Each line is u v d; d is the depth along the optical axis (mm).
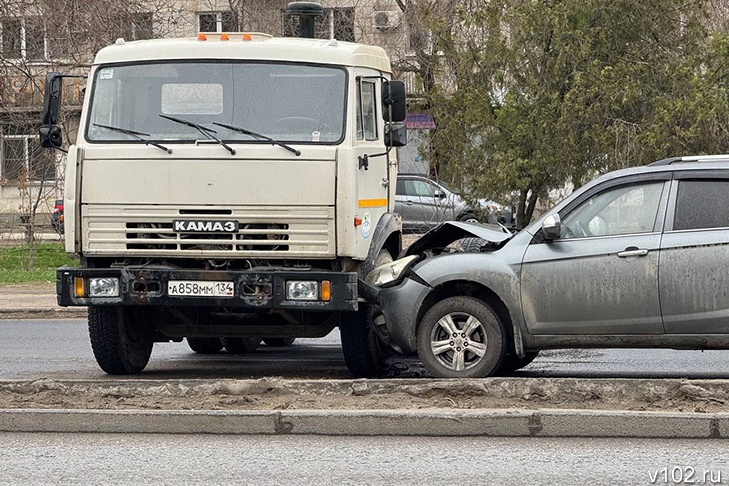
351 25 95125
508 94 52406
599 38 52688
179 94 28141
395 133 29109
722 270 25312
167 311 30031
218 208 27453
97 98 28484
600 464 19484
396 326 27453
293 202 27266
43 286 57031
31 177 67438
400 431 21828
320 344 40031
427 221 72625
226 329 30062
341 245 27172
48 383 24625
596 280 26078
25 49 78062
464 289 27719
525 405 23297
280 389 24344
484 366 26719
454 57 54750
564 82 53031
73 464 19812
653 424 21375
